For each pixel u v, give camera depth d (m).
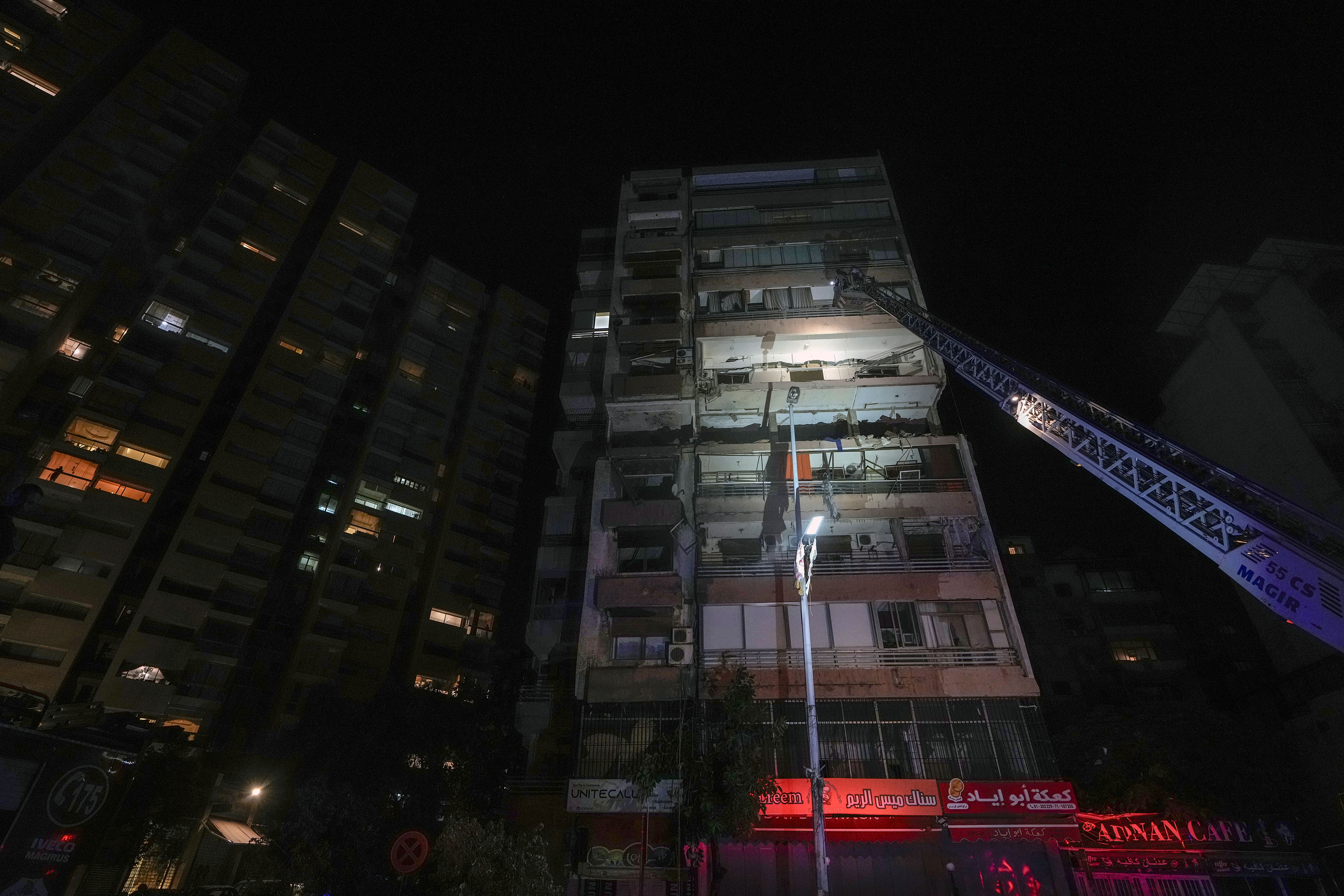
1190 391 47.81
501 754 29.31
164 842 26.61
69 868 11.39
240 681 41.88
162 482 41.38
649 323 33.69
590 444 36.94
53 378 40.66
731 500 28.11
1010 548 45.22
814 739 17.34
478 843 19.06
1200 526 11.94
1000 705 23.56
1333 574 9.67
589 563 27.36
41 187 42.44
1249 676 39.75
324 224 60.78
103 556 38.16
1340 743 34.56
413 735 28.11
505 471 59.75
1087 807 25.09
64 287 40.59
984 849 21.38
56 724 13.42
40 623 35.81
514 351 65.00
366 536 48.75
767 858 21.33
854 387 29.98
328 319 54.09
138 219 47.06
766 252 35.44
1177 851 23.09
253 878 24.06
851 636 25.41
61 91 45.19
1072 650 41.41
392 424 53.78
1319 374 41.91
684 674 24.78
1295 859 23.78
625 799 21.89
